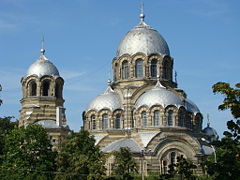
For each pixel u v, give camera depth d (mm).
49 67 125188
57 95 125688
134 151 108500
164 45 125375
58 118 121188
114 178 93125
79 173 90688
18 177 91312
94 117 119875
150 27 128625
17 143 98500
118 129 117625
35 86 124438
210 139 136000
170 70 125375
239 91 44688
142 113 114375
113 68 127812
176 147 109812
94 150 98125
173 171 84875
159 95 114375
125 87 120375
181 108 114188
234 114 44750
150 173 105688
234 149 44750
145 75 121750
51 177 96688
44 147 99625
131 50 123250
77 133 103125
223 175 44188
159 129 111000
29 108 122312
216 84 45375
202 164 46906
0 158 104125
